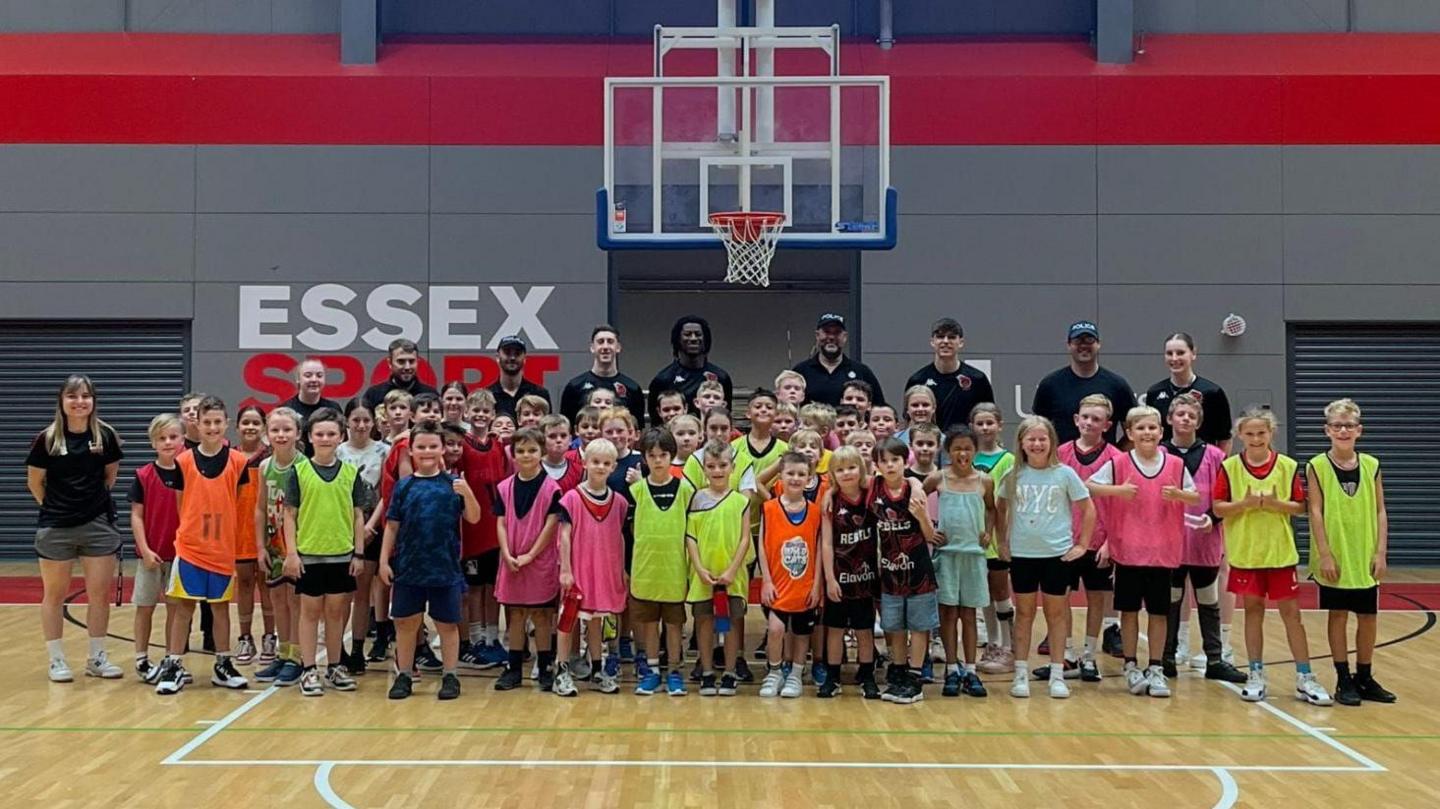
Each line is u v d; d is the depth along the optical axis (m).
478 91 12.25
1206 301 12.21
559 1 13.09
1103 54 12.46
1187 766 5.21
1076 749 5.48
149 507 7.00
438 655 7.68
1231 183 12.23
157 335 12.32
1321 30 12.91
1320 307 12.23
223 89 12.22
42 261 12.17
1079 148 12.23
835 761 5.27
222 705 6.28
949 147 12.25
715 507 6.55
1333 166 12.23
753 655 7.72
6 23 12.77
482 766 5.17
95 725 5.85
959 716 6.10
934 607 6.37
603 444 6.56
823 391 8.23
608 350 8.26
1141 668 7.20
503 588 6.70
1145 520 6.59
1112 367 12.19
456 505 6.52
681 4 13.12
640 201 9.52
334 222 12.20
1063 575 6.52
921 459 6.77
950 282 12.23
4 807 4.61
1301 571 11.78
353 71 12.36
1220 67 12.41
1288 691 6.70
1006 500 6.64
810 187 9.49
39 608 9.53
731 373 14.84
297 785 4.89
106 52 12.55
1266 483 6.47
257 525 6.85
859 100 9.52
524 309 12.20
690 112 9.55
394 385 7.99
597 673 6.78
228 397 12.16
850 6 13.12
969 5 13.12
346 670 6.75
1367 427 12.36
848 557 6.42
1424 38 12.81
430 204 12.22
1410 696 6.57
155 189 12.19
